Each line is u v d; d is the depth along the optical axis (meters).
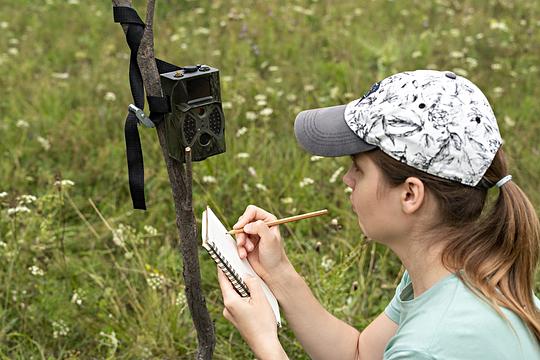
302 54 6.75
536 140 5.16
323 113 1.99
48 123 5.47
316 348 2.36
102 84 6.16
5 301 3.58
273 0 8.01
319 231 4.18
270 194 4.36
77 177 4.77
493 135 1.84
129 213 4.28
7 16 7.96
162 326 3.41
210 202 4.29
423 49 6.69
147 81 1.93
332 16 7.69
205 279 3.77
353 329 2.40
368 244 3.80
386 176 1.87
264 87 5.80
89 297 3.66
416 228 1.90
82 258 4.06
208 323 2.32
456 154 1.80
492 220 1.88
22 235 3.94
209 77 1.94
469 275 1.84
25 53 6.91
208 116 1.96
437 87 1.84
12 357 3.29
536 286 3.45
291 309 2.30
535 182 4.56
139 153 1.97
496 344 1.75
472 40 6.83
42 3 8.50
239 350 3.37
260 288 2.08
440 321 1.79
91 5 8.41
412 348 1.78
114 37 7.43
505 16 7.75
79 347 3.43
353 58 6.41
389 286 3.56
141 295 3.62
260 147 4.83
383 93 1.88
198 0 8.13
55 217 4.32
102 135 5.31
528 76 6.21
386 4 8.09
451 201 1.84
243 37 6.90
